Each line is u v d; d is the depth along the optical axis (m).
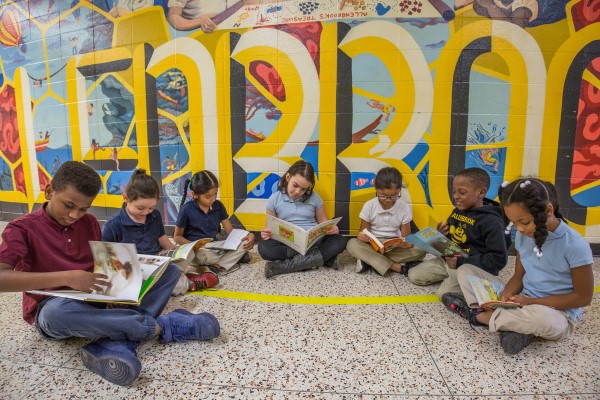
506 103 2.31
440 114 2.34
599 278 2.01
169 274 1.45
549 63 2.27
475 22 2.26
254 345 1.32
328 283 1.94
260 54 2.42
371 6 2.29
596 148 2.32
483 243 1.78
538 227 1.17
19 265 1.20
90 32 2.71
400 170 2.41
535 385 1.10
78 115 2.85
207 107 2.54
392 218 2.21
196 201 2.17
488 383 1.11
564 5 2.22
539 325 1.21
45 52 2.86
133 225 1.75
